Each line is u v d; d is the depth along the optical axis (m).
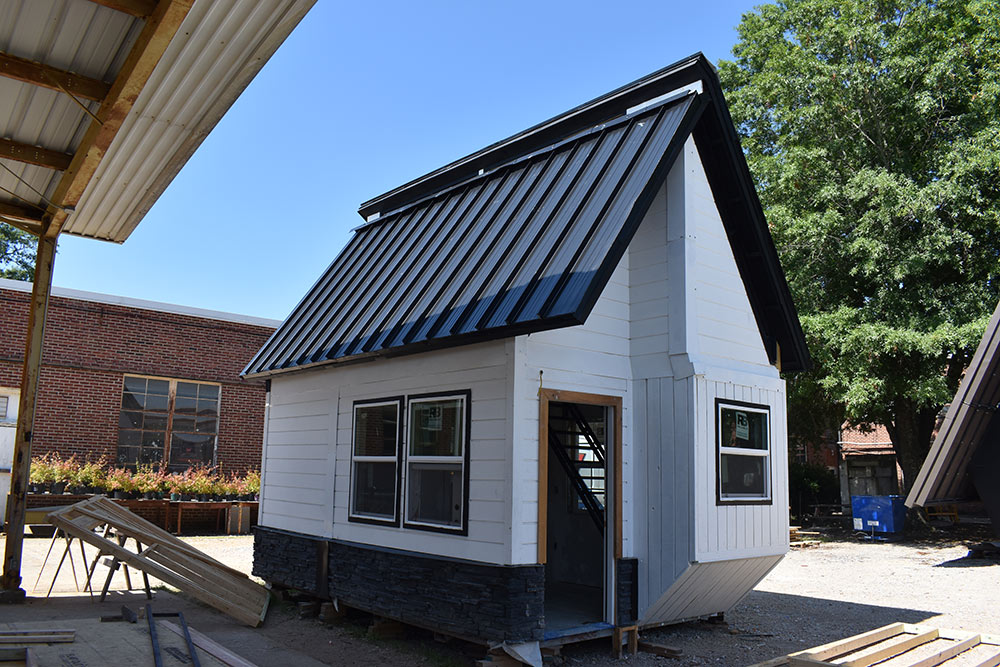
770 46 21.88
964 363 19.31
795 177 19.44
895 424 20.70
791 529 21.84
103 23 6.15
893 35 19.36
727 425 8.03
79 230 10.70
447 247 8.98
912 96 18.84
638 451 7.99
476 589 6.89
